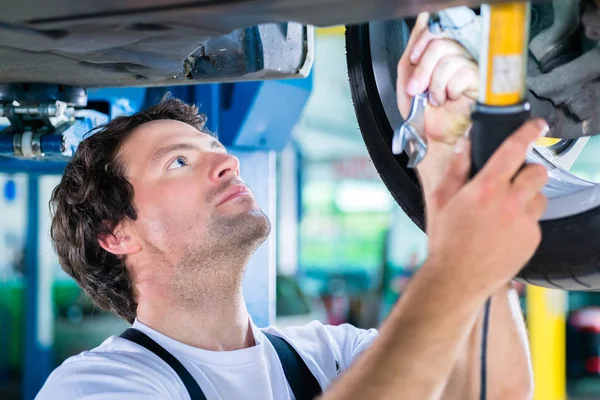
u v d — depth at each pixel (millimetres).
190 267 1449
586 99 1080
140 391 1305
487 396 1200
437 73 902
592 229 964
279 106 1893
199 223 1430
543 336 4148
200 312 1466
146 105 1878
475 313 845
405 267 7711
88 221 1539
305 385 1462
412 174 1176
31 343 3914
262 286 1936
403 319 856
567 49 1066
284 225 8703
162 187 1444
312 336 1569
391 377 850
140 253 1497
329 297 7383
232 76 1286
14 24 818
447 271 825
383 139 1203
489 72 763
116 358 1374
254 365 1435
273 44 1278
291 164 8734
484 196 799
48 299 3936
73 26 822
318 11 761
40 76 1198
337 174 9125
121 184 1477
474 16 914
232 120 1848
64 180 1590
